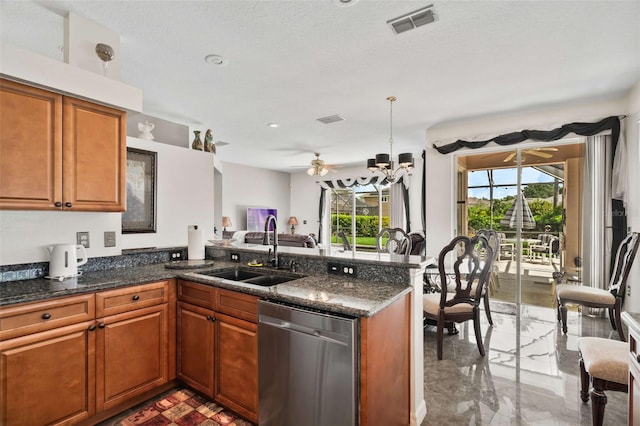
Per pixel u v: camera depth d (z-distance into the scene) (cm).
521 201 434
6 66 173
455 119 436
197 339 218
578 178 402
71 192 206
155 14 207
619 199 353
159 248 293
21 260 211
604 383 177
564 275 411
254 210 855
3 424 159
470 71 291
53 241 225
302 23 218
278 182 948
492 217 452
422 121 446
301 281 205
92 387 190
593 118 366
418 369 194
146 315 216
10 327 161
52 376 174
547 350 297
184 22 216
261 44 245
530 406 211
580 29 223
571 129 372
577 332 341
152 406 213
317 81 314
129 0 192
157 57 265
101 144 221
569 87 326
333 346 148
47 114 195
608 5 197
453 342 320
